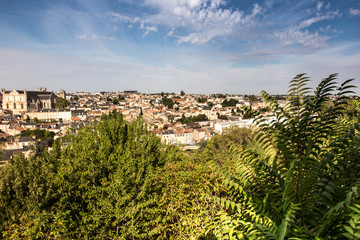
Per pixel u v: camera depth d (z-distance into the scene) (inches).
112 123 624.4
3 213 398.0
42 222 291.3
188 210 287.3
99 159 392.5
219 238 123.8
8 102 5940.0
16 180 414.6
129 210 301.9
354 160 127.9
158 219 291.7
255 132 156.1
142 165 402.6
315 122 136.9
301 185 126.1
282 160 141.4
